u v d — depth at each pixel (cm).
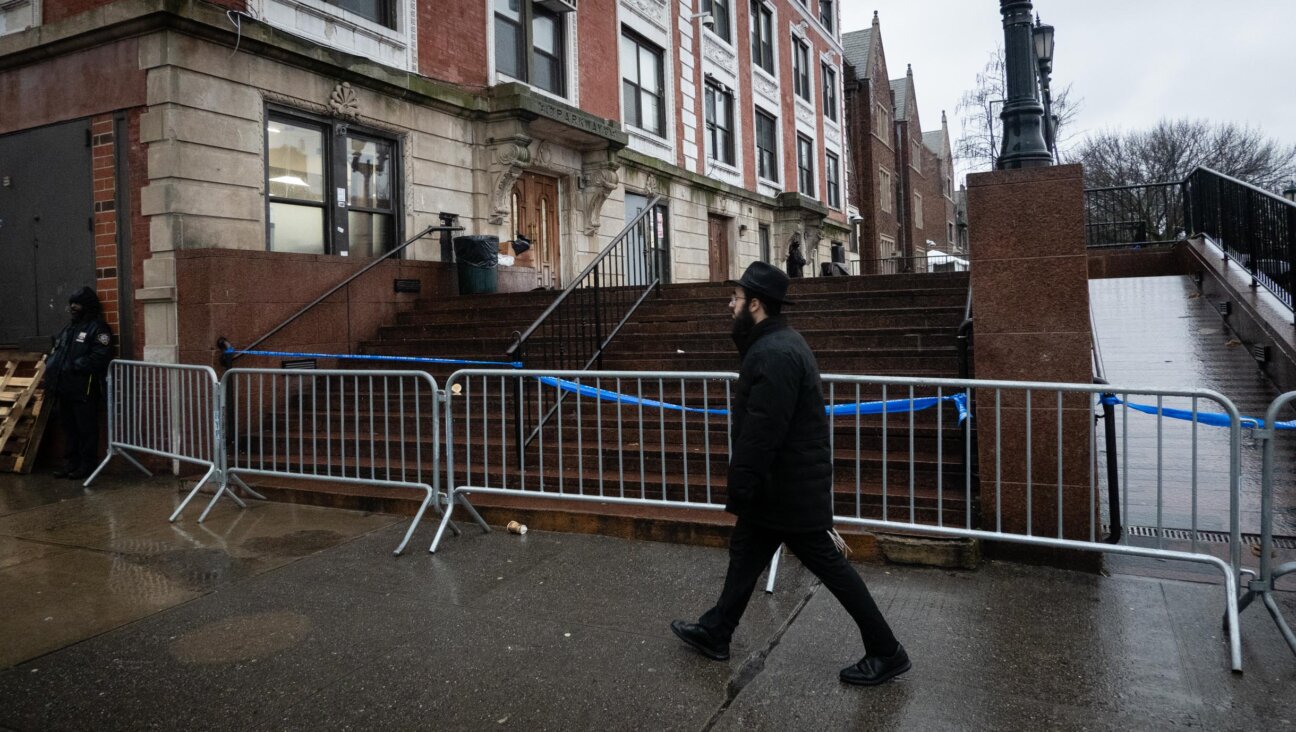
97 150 834
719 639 356
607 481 604
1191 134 4122
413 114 1095
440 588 456
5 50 869
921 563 477
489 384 820
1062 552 476
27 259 882
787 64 2403
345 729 305
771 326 346
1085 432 474
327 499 638
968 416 451
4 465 806
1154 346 893
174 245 794
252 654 372
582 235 1420
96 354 763
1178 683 330
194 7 796
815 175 2588
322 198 980
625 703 321
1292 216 750
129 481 750
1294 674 337
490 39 1233
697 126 1864
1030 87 511
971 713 309
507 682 341
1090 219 1841
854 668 335
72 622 412
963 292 794
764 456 322
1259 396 728
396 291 1035
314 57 931
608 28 1541
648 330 879
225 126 845
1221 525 514
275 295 861
